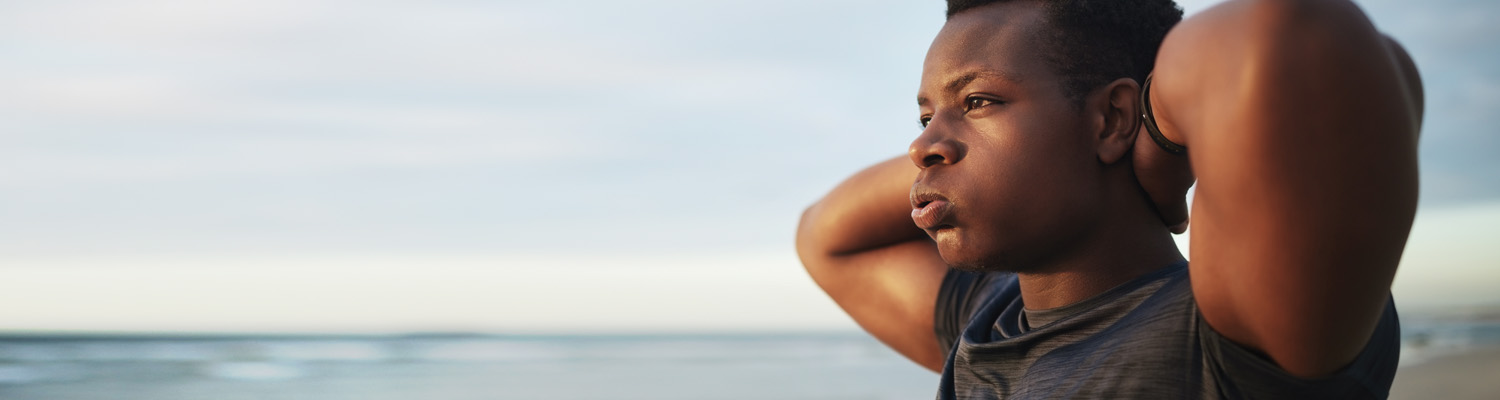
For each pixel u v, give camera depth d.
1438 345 21.47
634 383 17.80
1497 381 10.83
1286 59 0.74
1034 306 1.15
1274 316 0.82
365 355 31.05
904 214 1.58
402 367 24.20
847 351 33.78
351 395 15.72
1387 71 0.74
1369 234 0.76
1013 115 1.05
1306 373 0.86
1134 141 1.04
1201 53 0.82
